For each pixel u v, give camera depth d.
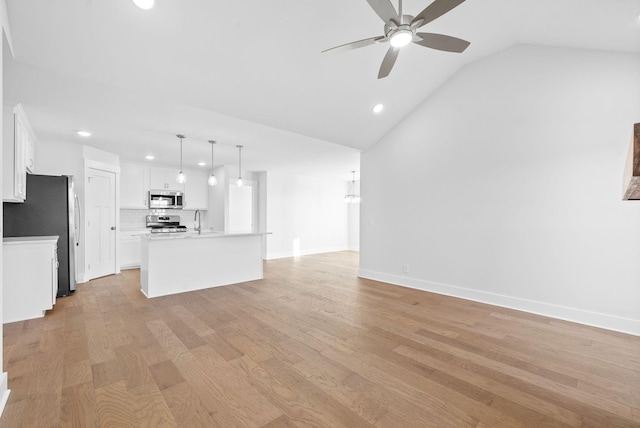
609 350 2.51
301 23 2.66
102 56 2.53
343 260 7.40
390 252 4.92
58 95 3.03
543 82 3.33
